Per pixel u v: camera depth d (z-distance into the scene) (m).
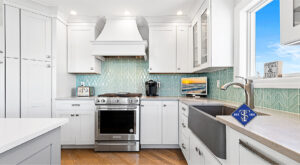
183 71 2.97
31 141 0.73
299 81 1.11
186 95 3.20
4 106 2.26
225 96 2.25
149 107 2.71
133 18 2.93
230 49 1.95
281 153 0.55
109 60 3.34
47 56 2.62
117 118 2.65
